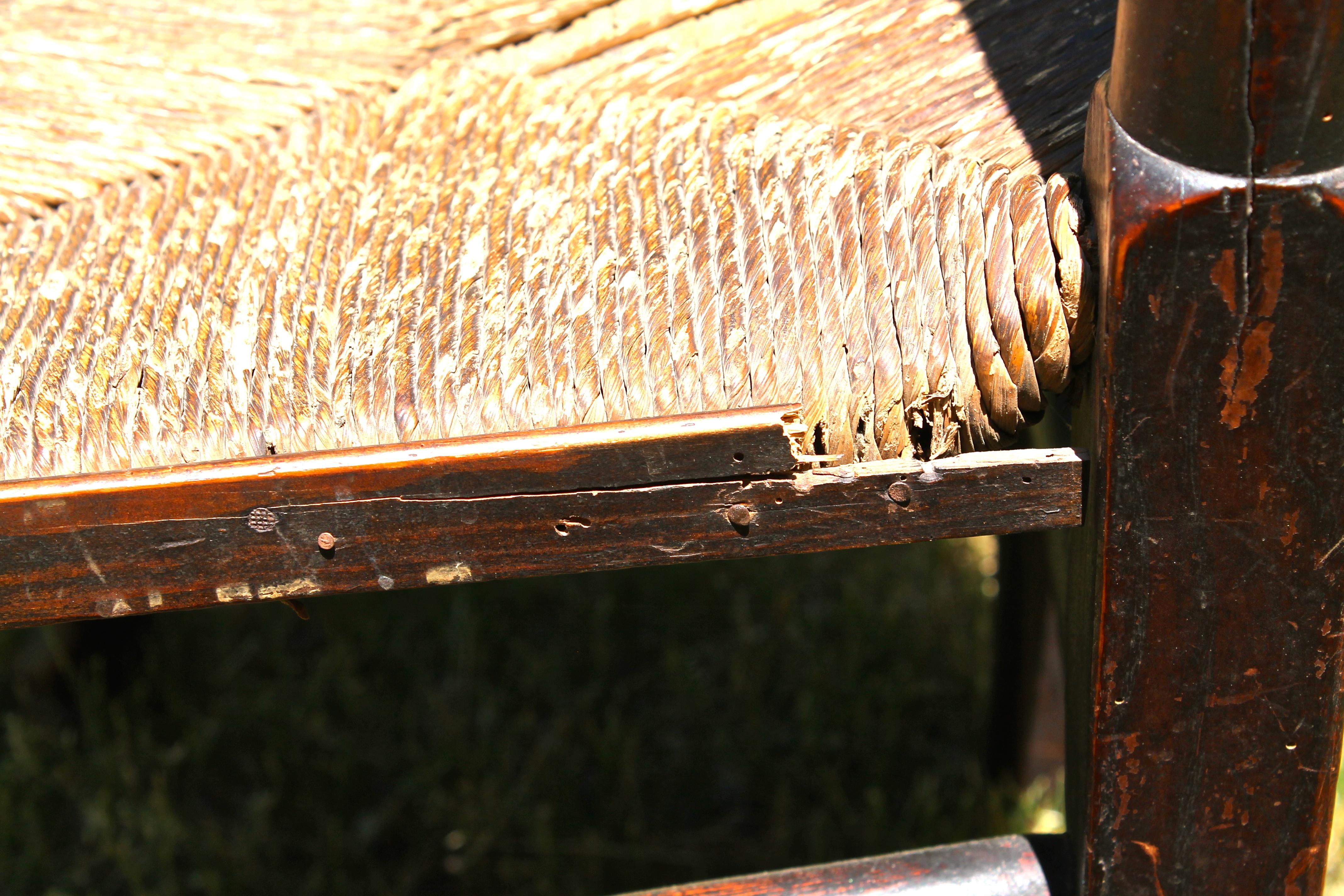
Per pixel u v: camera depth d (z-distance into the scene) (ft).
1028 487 2.11
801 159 2.23
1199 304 2.01
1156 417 2.04
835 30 2.39
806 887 2.25
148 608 2.13
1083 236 2.06
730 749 3.93
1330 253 1.99
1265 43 1.94
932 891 2.25
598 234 2.22
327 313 2.21
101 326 2.23
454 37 2.54
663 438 2.08
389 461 2.09
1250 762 2.13
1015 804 3.67
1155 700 2.12
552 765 3.87
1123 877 2.19
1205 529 2.07
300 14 2.63
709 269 2.16
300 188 2.37
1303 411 2.03
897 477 2.10
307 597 2.13
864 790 3.81
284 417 2.13
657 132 2.32
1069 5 2.30
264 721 4.14
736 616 4.31
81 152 2.44
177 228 2.34
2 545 2.11
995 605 3.42
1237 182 1.98
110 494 2.09
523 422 2.11
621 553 2.12
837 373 2.10
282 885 3.63
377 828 3.77
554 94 2.43
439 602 4.55
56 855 3.79
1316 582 2.07
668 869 3.61
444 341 2.16
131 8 2.65
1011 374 2.08
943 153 2.18
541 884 3.53
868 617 4.25
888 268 2.12
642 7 2.49
